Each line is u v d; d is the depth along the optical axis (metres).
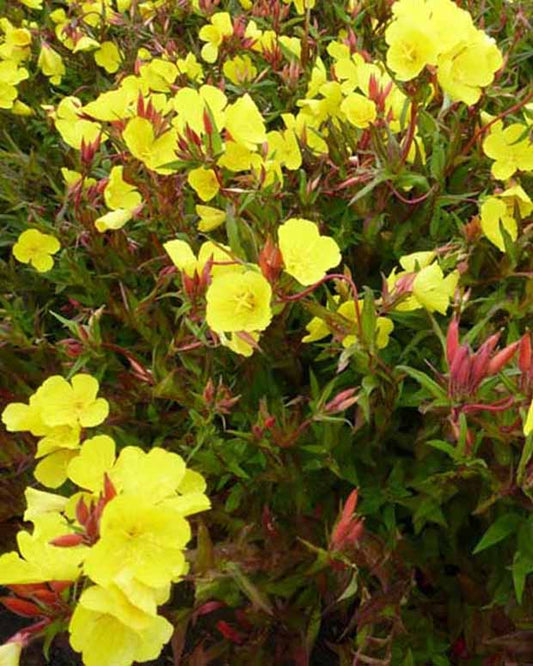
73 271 0.59
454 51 0.48
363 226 0.55
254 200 0.50
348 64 0.59
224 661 0.50
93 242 0.58
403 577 0.47
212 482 0.50
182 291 0.45
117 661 0.31
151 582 0.29
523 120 0.59
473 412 0.40
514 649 0.44
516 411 0.40
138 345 0.56
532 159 0.52
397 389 0.45
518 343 0.37
